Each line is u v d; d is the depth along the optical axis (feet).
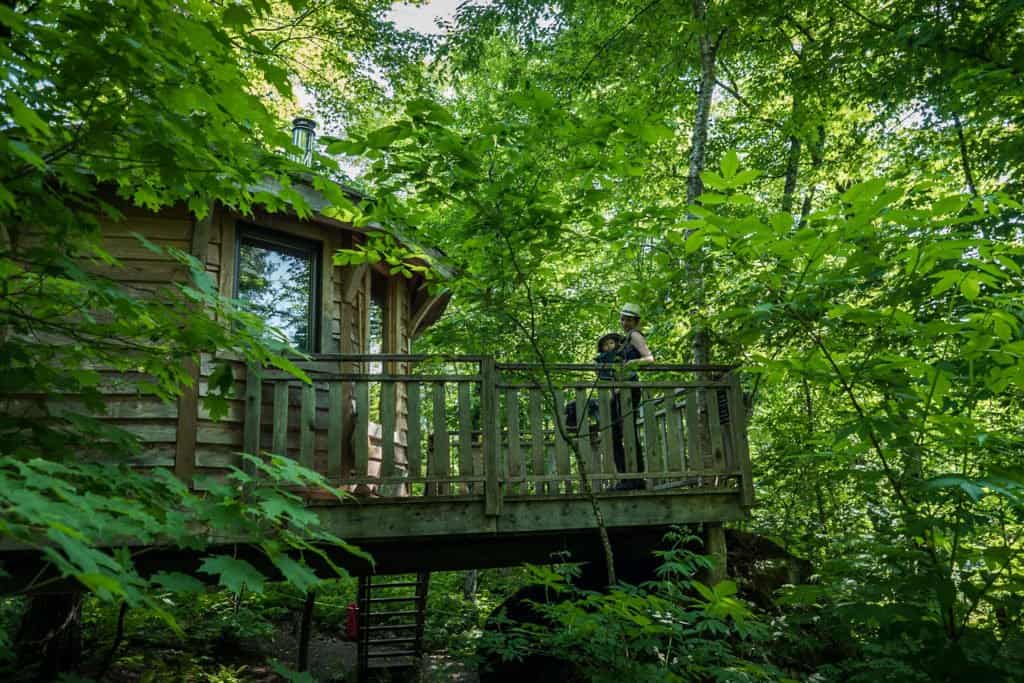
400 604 40.98
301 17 39.58
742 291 15.15
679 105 39.01
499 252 18.06
